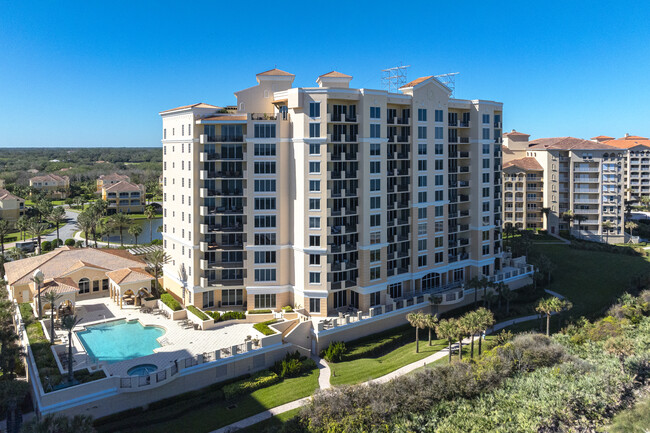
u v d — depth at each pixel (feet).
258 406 151.94
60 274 230.07
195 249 208.54
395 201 228.84
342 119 204.95
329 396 135.74
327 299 210.18
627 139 571.69
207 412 148.77
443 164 242.78
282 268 209.67
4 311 187.42
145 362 162.50
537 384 145.38
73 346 173.06
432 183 238.07
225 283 212.64
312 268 203.51
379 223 216.13
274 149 205.26
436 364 176.96
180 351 171.53
